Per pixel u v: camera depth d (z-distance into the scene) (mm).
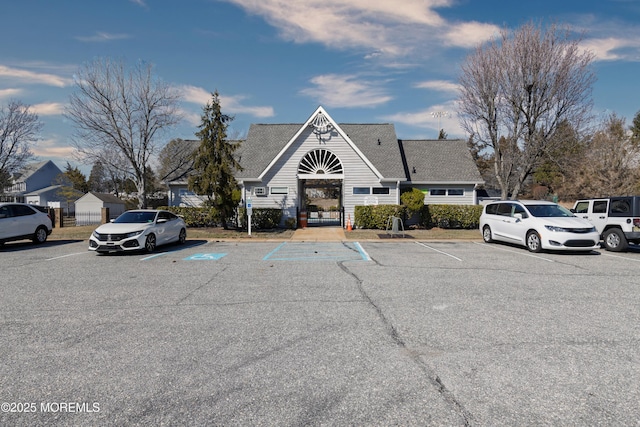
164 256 11570
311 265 9805
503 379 3494
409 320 5203
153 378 3523
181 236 14969
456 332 4734
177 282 7707
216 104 18375
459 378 3510
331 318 5289
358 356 4004
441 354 4055
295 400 3137
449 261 10484
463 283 7574
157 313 5543
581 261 10539
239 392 3268
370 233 19062
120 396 3211
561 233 11664
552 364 3812
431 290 6957
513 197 22859
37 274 8594
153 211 13938
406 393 3242
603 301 6223
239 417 2893
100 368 3736
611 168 24609
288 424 2801
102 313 5551
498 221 14578
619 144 24797
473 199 24141
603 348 4230
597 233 11812
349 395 3211
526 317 5352
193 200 24297
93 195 38438
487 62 21969
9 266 9719
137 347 4262
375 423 2809
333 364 3811
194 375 3580
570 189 28547
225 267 9508
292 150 21984
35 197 50219
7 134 33969
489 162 33844
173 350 4172
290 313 5527
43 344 4359
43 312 5613
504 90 21656
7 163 34656
